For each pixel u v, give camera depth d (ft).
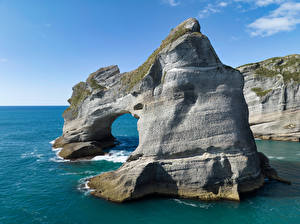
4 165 111.14
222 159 73.31
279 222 57.98
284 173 92.48
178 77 80.18
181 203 68.54
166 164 76.13
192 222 58.59
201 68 80.43
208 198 69.41
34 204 69.31
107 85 126.82
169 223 58.44
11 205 68.80
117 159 119.14
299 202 67.72
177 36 82.99
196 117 77.66
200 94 79.51
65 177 92.89
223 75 81.15
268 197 70.59
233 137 75.66
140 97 91.76
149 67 89.81
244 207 65.05
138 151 81.20
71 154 122.42
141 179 73.46
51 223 59.21
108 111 120.88
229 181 71.77
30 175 95.86
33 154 134.21
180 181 73.67
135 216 61.93
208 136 75.82
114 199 70.74
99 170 101.86
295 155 122.62
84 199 72.18
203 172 72.23
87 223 59.00
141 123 86.58
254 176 75.82
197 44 79.97
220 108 77.87
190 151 75.92
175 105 79.71
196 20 85.66
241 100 83.97
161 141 78.54
